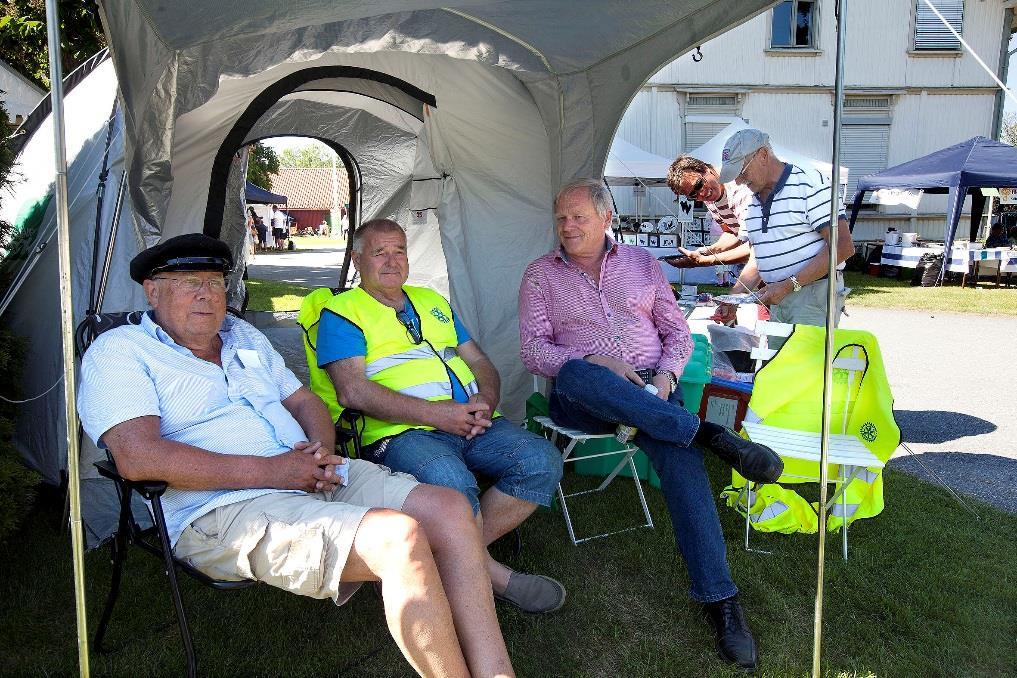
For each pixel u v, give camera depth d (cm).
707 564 255
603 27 333
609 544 321
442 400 295
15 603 271
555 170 409
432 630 191
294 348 649
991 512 354
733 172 385
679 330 325
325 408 270
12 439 341
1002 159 1248
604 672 238
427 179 469
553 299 323
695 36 328
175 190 348
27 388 336
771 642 251
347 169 589
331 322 290
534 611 267
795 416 339
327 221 4697
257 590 283
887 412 321
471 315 445
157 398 228
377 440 279
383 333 294
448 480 255
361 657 244
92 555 307
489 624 209
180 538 220
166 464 212
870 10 1475
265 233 2828
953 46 1501
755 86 1473
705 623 262
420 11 306
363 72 404
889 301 1107
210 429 233
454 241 445
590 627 260
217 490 221
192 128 343
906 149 1541
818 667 224
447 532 217
